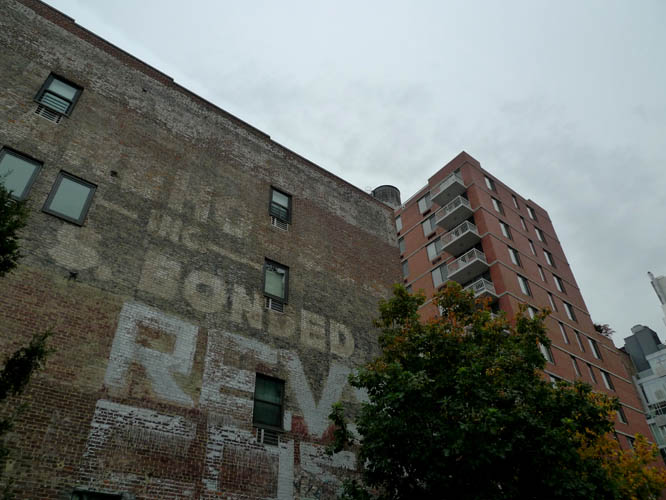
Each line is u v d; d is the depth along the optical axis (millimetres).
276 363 15477
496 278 38500
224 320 15070
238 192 18562
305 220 20375
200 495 11805
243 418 13688
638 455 18562
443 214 44562
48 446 10367
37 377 10992
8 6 16078
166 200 16109
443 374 12148
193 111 19281
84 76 16703
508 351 13156
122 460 11133
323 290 18781
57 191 13844
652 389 49656
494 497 10164
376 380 12547
